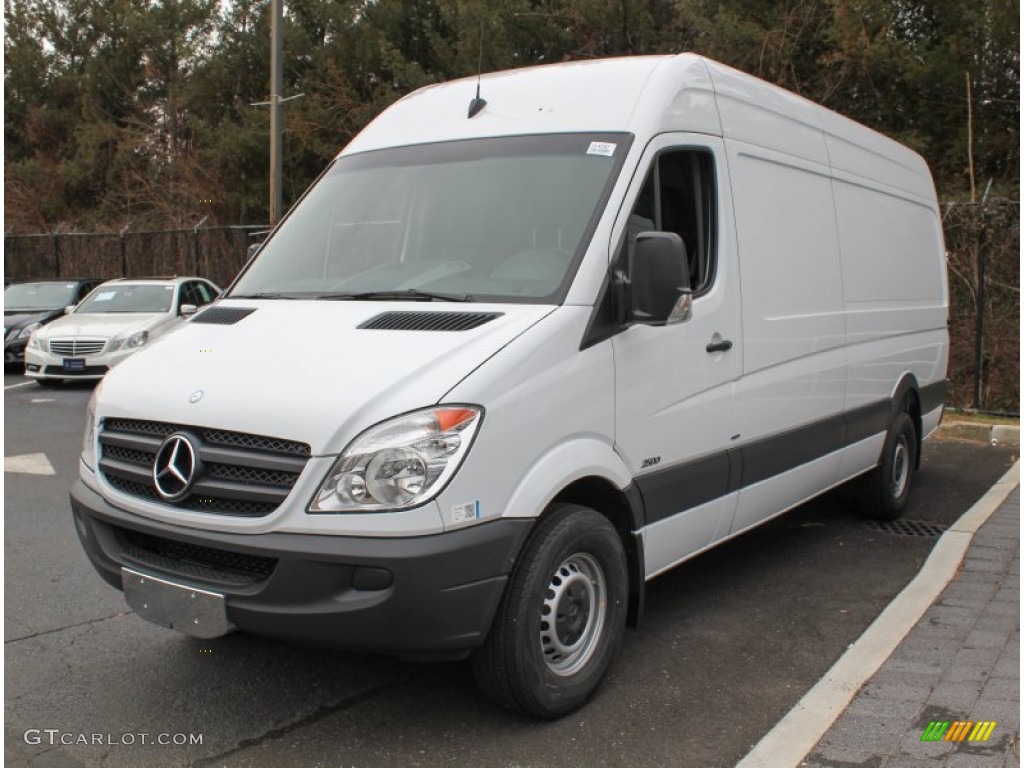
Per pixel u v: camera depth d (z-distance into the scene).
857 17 16.34
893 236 7.39
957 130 16.97
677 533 4.65
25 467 8.83
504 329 3.82
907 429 7.49
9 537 6.61
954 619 4.97
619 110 4.61
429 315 4.04
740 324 5.06
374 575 3.39
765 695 4.24
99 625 5.05
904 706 3.98
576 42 20.09
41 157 34.31
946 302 8.65
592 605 4.10
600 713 4.06
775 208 5.54
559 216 4.32
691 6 18.59
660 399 4.43
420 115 5.29
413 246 4.66
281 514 3.46
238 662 4.60
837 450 6.30
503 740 3.84
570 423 3.90
